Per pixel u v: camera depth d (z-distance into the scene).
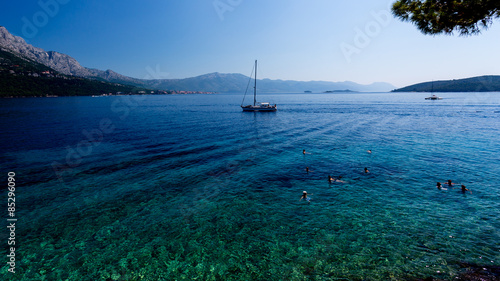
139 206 16.53
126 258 11.55
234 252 11.80
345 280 9.75
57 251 12.05
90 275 10.52
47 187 19.55
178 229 13.79
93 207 16.38
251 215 15.20
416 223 13.65
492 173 21.31
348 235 12.78
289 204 16.58
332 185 19.75
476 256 10.66
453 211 14.85
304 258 11.19
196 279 10.24
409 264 10.41
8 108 89.38
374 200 16.78
